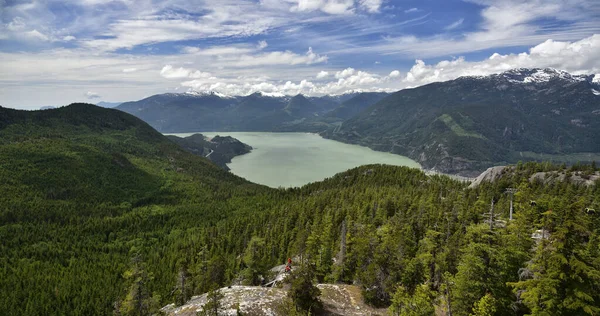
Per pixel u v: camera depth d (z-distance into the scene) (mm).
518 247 46031
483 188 130500
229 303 55406
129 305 64062
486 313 37219
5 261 126312
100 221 179125
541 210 65375
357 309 56188
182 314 56969
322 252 82875
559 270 31484
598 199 98312
